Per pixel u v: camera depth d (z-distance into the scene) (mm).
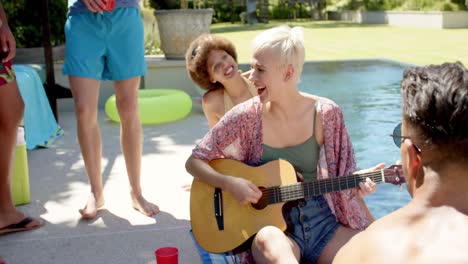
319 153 2664
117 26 3523
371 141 5547
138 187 3717
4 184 3369
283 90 2562
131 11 3559
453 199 1123
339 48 16406
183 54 8031
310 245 2559
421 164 1172
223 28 29094
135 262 2996
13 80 3287
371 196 3977
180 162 4883
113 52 3564
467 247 1070
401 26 26328
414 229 1139
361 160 4926
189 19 7895
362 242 1202
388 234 1163
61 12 8344
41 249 3174
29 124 5285
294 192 2564
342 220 2615
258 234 2416
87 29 3516
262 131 2662
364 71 10320
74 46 3514
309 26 27984
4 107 3240
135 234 3342
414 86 1191
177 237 3291
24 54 7422
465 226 1092
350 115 6797
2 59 3234
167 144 5531
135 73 3604
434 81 1166
